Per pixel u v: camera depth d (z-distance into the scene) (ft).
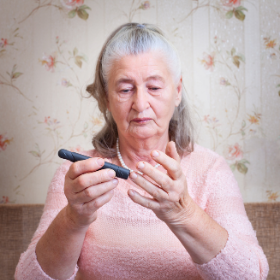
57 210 3.06
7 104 5.65
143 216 2.92
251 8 5.46
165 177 2.01
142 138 2.86
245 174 5.54
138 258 2.87
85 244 3.01
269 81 5.50
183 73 5.50
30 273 2.53
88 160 2.03
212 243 2.27
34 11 5.56
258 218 4.97
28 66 5.60
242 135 5.53
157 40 2.72
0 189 5.68
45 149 5.64
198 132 5.48
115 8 5.51
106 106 3.28
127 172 2.07
